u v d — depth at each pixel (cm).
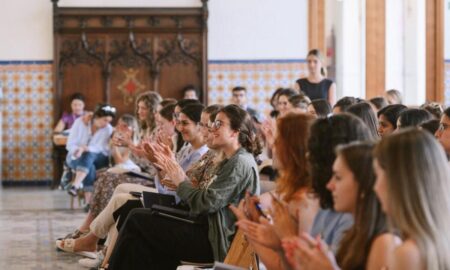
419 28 1452
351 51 1573
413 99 1452
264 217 475
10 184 1714
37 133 1705
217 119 650
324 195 431
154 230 655
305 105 892
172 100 1007
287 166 478
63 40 1688
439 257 342
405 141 346
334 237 416
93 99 1688
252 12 1711
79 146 1377
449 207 350
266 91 1711
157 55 1692
